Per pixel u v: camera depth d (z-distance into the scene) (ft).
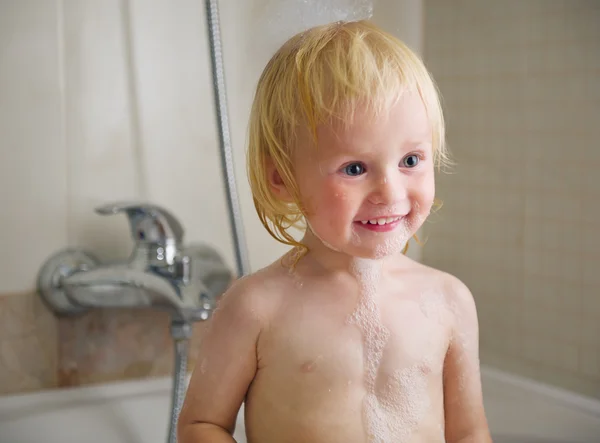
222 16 4.21
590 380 3.84
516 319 4.26
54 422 3.84
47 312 4.04
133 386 4.21
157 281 3.76
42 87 3.92
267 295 2.23
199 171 4.32
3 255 3.92
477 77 4.41
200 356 2.30
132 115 4.13
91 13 3.99
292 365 2.17
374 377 2.21
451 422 2.45
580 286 3.88
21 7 3.84
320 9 2.57
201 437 2.19
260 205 2.28
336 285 2.25
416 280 2.38
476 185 4.47
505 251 4.30
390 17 4.62
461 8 4.47
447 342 2.38
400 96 2.03
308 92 2.04
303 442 2.15
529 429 3.69
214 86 3.72
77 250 4.06
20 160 3.91
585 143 3.79
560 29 3.89
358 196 2.02
